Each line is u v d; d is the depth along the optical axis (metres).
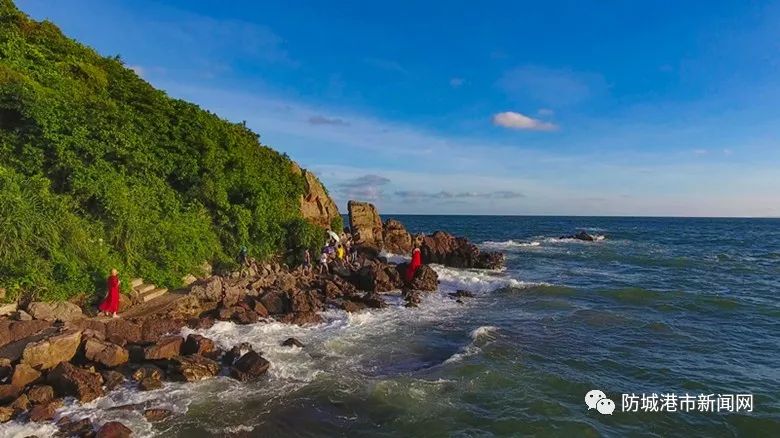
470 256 36.09
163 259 19.73
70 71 24.86
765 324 19.27
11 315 13.71
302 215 34.12
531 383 12.77
